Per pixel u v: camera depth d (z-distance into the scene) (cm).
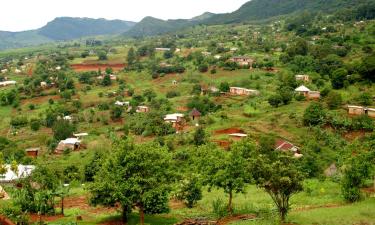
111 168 3631
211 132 8806
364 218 3092
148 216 3944
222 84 12388
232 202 4309
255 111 9681
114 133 9938
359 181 4028
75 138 10075
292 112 8969
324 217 3206
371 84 10075
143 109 12000
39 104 13675
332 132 7806
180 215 4003
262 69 14025
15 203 3931
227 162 3769
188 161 6256
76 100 13362
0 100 13788
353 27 17350
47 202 4212
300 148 7269
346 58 13250
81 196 5253
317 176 5731
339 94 9038
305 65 13200
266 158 3272
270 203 4094
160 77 15462
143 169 3519
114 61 19962
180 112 11331
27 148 9862
